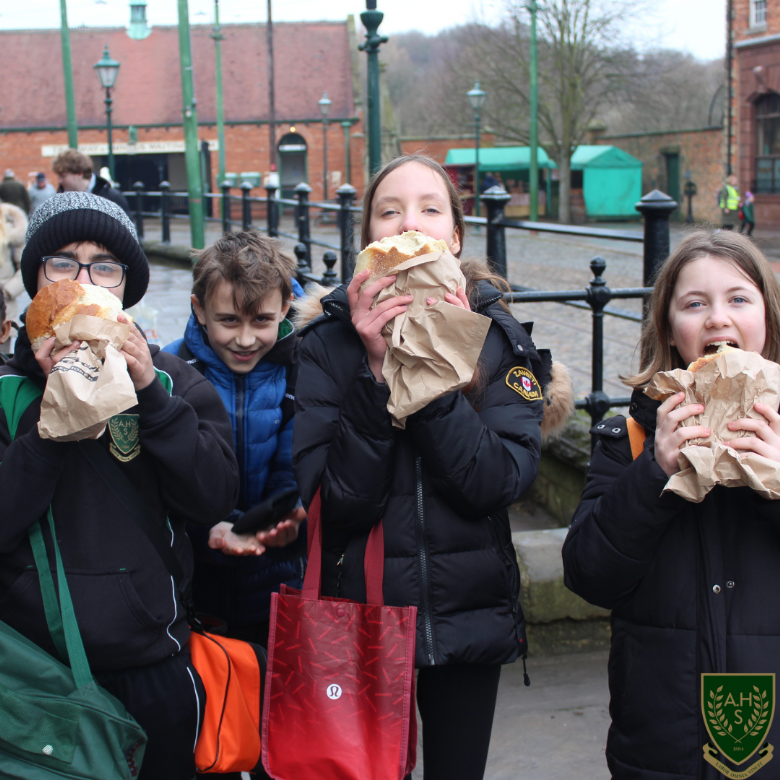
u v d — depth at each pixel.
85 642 1.64
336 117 36.25
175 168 37.03
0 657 1.58
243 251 2.09
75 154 7.23
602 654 3.13
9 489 1.58
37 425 1.56
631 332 6.76
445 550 1.76
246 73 37.25
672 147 31.92
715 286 1.67
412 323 1.61
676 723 1.63
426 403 1.60
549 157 33.03
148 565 1.71
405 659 1.65
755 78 24.41
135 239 1.84
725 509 1.67
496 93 31.62
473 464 1.70
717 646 1.61
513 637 1.82
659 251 3.63
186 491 1.75
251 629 2.28
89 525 1.66
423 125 50.22
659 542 1.68
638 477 1.62
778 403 1.49
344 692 1.66
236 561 2.13
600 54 30.38
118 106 35.88
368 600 1.73
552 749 2.62
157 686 1.72
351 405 1.71
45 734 1.56
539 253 12.92
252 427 2.20
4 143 35.12
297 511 2.09
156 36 37.91
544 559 3.15
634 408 1.78
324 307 1.88
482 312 1.88
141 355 1.63
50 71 36.47
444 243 1.66
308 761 1.64
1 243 4.41
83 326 1.54
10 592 1.65
